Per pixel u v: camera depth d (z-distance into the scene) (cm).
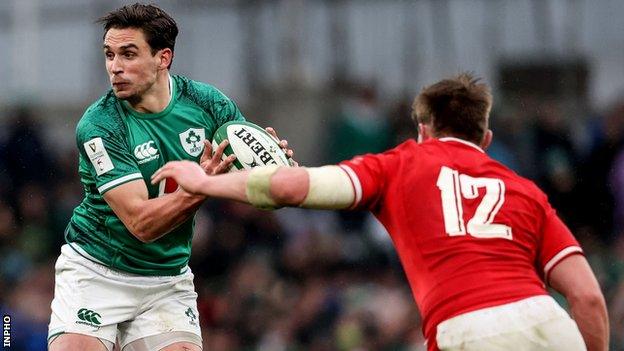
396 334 4231
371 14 5700
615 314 4078
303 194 1736
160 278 2288
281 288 4709
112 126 2181
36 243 4894
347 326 4294
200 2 5753
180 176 1786
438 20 5647
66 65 5975
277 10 5709
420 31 5656
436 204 1784
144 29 2150
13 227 4925
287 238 5031
